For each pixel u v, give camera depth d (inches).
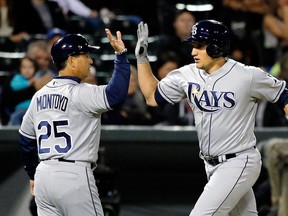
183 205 1043.9
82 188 664.4
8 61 1360.7
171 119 1142.3
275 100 693.3
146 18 1555.1
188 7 1448.1
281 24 1417.3
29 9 1411.2
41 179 671.1
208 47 680.4
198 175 1045.8
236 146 684.1
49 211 679.1
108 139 1030.4
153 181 1045.2
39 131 684.1
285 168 872.3
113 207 908.0
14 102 1170.0
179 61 1266.0
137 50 727.7
